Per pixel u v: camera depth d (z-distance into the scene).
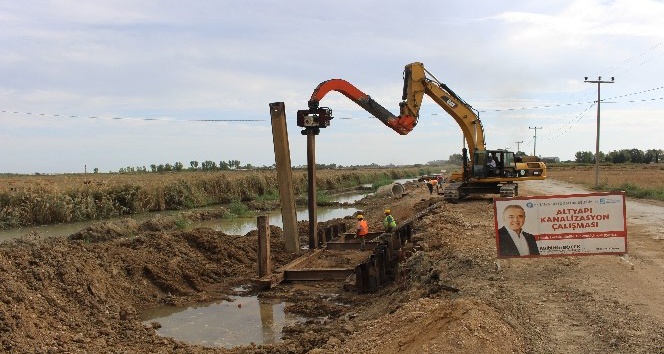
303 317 10.76
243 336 9.78
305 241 19.33
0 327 7.99
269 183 47.00
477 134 26.53
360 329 8.52
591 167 102.56
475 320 6.75
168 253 14.45
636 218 19.80
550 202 10.30
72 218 28.00
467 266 10.91
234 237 17.75
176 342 9.27
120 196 32.12
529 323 7.27
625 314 7.58
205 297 12.30
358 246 17.06
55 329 8.98
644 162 122.81
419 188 45.75
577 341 6.58
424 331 6.80
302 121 15.30
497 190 26.66
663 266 10.61
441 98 25.56
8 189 27.27
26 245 14.12
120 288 11.88
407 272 11.80
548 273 10.08
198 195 38.25
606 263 10.83
